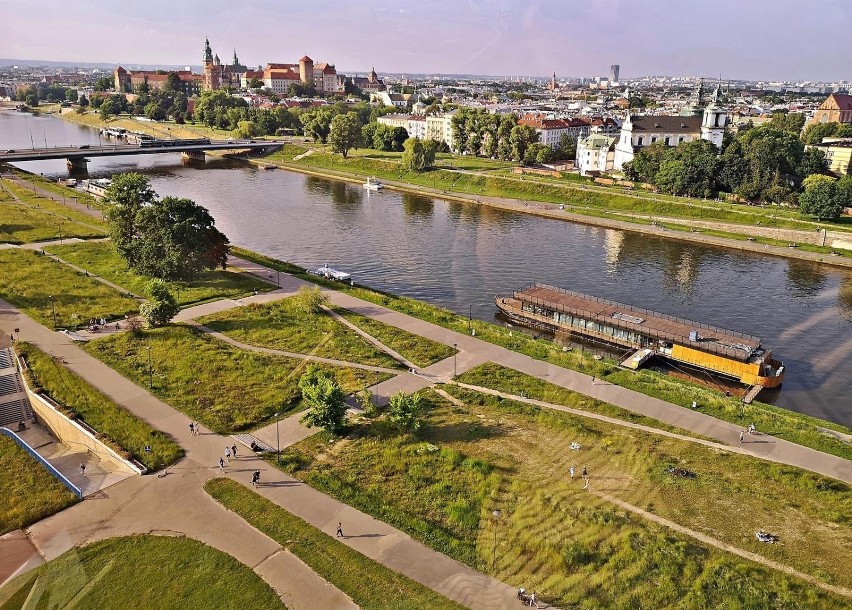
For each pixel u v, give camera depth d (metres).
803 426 72.69
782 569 49.25
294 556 50.41
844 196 167.25
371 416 73.06
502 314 116.62
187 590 46.44
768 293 128.00
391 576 48.25
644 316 107.25
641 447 66.56
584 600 45.38
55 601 38.00
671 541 51.41
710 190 198.62
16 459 64.81
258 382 80.88
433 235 168.88
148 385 79.19
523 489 58.75
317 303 106.62
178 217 119.31
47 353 87.38
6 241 139.38
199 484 59.97
